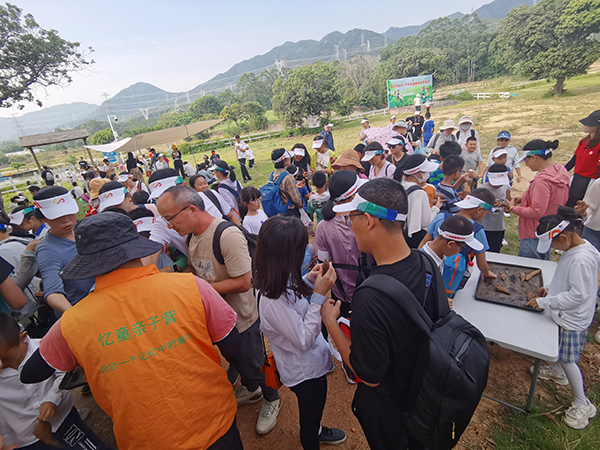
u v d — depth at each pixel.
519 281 2.95
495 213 3.97
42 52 24.27
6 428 1.85
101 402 1.42
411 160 3.39
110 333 1.35
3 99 24.66
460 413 1.42
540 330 2.41
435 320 1.55
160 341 1.39
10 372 1.84
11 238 3.33
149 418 1.39
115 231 1.40
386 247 1.49
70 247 2.81
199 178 4.15
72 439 2.11
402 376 1.52
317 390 2.00
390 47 70.12
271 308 1.82
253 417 2.85
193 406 1.47
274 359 2.06
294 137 29.06
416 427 1.50
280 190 4.97
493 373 3.04
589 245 2.37
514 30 23.86
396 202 1.40
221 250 2.30
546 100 22.06
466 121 6.16
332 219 2.85
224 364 3.52
